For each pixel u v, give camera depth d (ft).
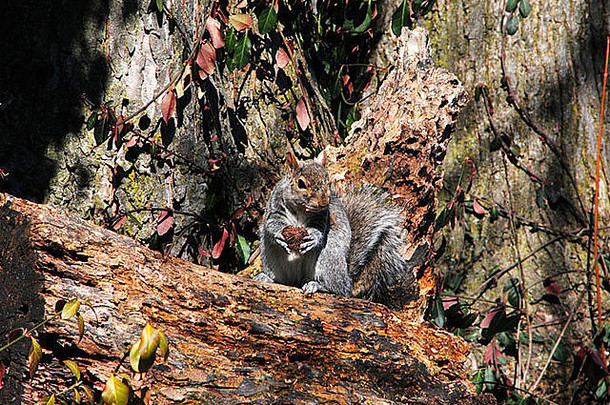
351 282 24.80
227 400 15.72
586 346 31.07
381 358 18.24
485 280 32.30
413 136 25.84
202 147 26.53
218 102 27.17
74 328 15.62
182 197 25.95
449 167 32.76
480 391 29.76
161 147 25.25
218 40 25.38
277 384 16.58
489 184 32.58
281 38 29.50
